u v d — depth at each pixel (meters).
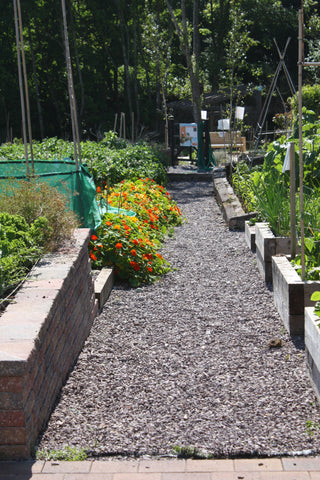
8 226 4.70
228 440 3.44
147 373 4.45
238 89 29.05
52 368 3.89
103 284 6.19
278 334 5.12
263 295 6.29
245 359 4.65
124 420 3.73
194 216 11.73
